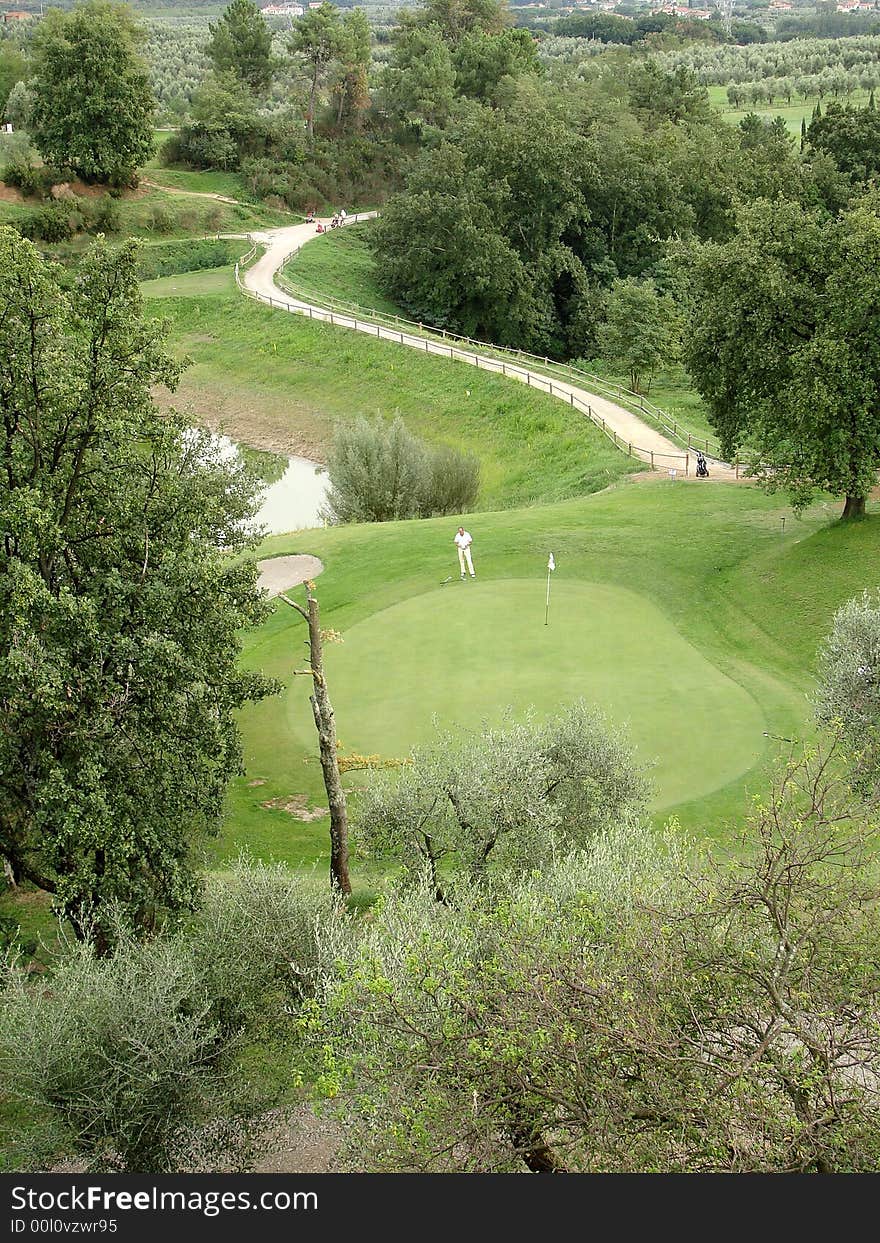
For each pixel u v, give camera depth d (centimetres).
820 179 9131
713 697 3472
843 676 2833
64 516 2495
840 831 1944
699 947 1562
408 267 10450
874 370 4109
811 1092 1377
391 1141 1478
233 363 9312
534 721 3309
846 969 1571
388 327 9488
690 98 13412
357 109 14488
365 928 2077
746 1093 1327
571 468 6838
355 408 8506
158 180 12669
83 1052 1739
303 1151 1866
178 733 2498
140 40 12019
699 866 1900
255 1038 2006
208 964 2023
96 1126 1739
